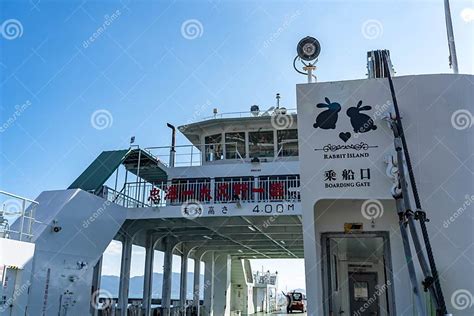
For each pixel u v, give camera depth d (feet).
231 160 70.23
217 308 96.43
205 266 95.30
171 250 74.28
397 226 22.75
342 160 21.24
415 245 17.01
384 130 21.04
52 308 39.58
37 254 38.32
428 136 20.65
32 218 38.47
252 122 69.97
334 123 21.74
